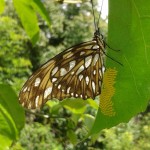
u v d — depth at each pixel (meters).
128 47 0.08
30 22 0.17
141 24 0.08
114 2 0.08
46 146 0.54
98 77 0.11
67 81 0.11
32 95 0.11
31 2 0.17
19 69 0.63
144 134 0.65
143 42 0.08
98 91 0.11
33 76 0.11
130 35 0.08
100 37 0.11
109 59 0.08
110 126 0.08
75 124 0.20
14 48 0.64
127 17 0.08
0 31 0.63
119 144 0.60
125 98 0.08
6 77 0.61
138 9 0.08
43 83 0.11
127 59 0.08
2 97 0.12
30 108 0.11
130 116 0.08
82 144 0.52
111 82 0.08
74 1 0.18
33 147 0.54
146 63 0.08
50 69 0.11
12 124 0.12
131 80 0.08
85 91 0.11
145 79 0.08
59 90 0.11
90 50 0.11
